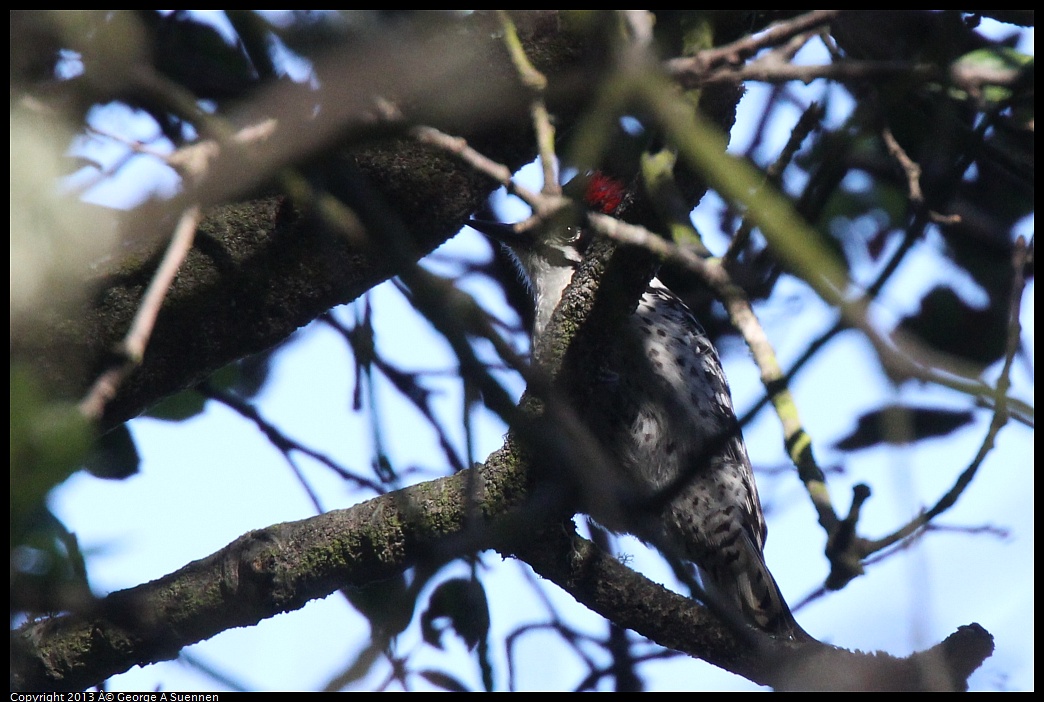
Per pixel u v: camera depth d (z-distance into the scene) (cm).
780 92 630
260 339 605
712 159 313
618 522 582
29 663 589
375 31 469
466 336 377
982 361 824
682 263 479
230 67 672
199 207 377
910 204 591
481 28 538
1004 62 624
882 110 422
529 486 601
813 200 445
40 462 249
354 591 716
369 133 447
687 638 636
